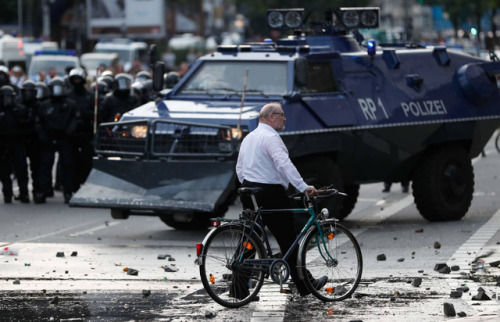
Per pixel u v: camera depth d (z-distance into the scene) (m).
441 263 40.94
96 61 149.00
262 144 33.94
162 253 46.22
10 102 67.75
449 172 57.34
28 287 37.72
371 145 54.28
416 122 56.12
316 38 57.56
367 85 54.97
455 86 59.19
